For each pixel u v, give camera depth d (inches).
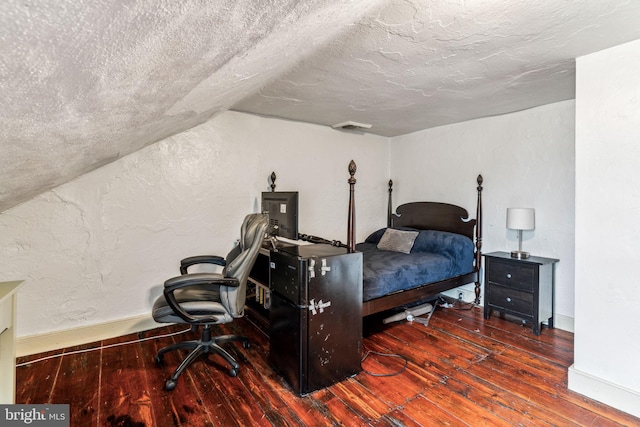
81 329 97.6
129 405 68.7
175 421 64.1
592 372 72.7
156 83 36.3
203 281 75.3
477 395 73.4
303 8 32.6
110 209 100.5
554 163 113.9
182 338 102.3
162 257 110.2
